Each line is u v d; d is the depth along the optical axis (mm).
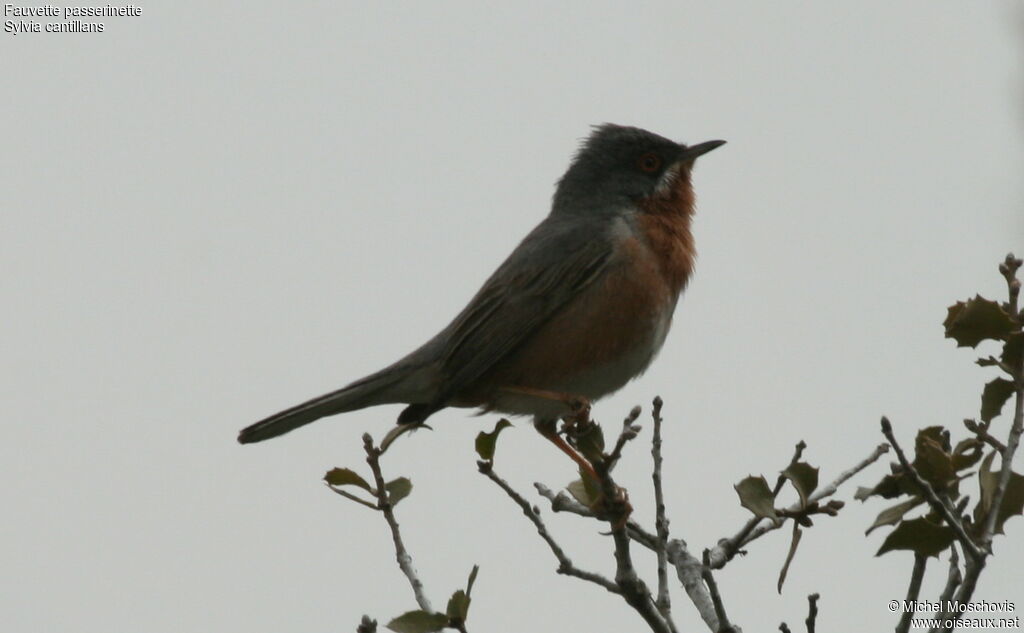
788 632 7961
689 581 9469
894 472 7562
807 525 7961
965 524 7637
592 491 8867
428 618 7781
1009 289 7895
